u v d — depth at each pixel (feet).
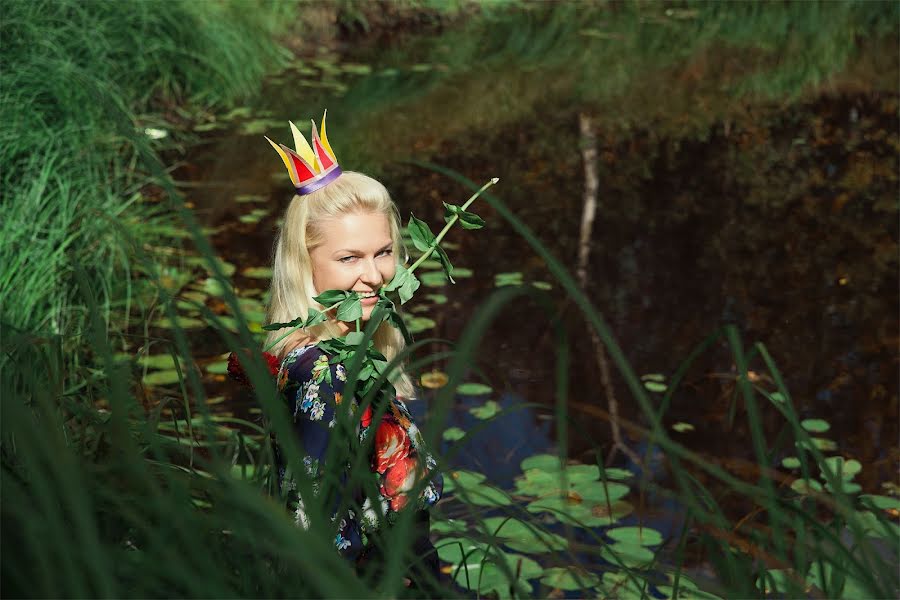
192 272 17.12
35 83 18.51
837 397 14.30
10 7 20.17
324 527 3.54
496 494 11.57
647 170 24.43
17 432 3.14
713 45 37.86
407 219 20.71
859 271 18.76
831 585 4.35
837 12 42.47
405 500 5.35
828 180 23.94
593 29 39.99
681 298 17.57
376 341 6.11
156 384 13.26
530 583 9.55
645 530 10.72
